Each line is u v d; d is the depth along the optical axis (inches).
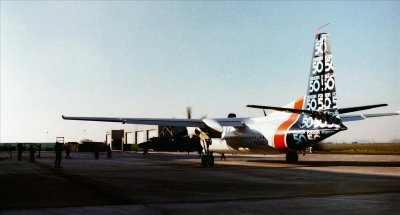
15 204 416.5
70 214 355.6
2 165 1228.5
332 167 1033.5
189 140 1551.4
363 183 626.8
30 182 659.4
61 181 677.3
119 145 4037.9
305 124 1073.5
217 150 1444.4
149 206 403.2
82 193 510.0
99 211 372.2
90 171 946.1
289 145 1111.0
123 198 464.4
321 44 1040.8
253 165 1177.4
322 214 353.1
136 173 874.8
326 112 1005.2
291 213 359.3
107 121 1213.7
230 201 438.3
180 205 409.7
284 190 542.0
